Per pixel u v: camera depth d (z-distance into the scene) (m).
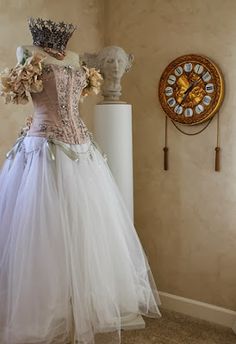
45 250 1.60
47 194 1.65
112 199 1.91
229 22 2.34
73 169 1.74
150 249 2.81
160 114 2.67
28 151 1.75
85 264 1.64
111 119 2.33
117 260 1.84
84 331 1.63
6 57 2.22
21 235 1.62
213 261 2.55
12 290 1.60
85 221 1.68
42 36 1.79
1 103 2.21
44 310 1.58
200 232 2.59
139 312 2.04
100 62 2.34
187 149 2.58
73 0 2.62
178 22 2.53
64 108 1.78
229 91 2.38
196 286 2.64
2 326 1.64
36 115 1.79
